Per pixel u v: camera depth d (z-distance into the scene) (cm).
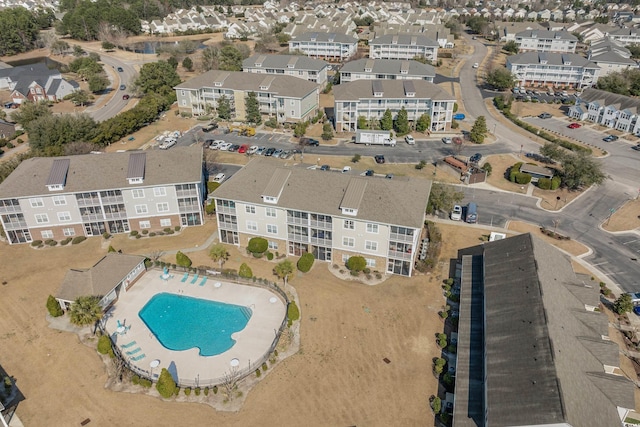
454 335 5509
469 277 6059
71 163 7412
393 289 6294
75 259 6994
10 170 8669
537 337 4494
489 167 9625
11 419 4562
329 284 6400
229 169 9844
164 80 14375
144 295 6244
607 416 3866
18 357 5269
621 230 7750
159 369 5094
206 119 12719
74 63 17850
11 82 16375
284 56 15125
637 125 11619
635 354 5266
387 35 18362
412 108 11794
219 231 7288
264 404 4706
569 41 19000
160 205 7550
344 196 6469
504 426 3838
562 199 8756
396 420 4538
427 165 10100
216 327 5703
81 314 5378
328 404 4706
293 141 11425
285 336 5519
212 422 4516
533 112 13525
